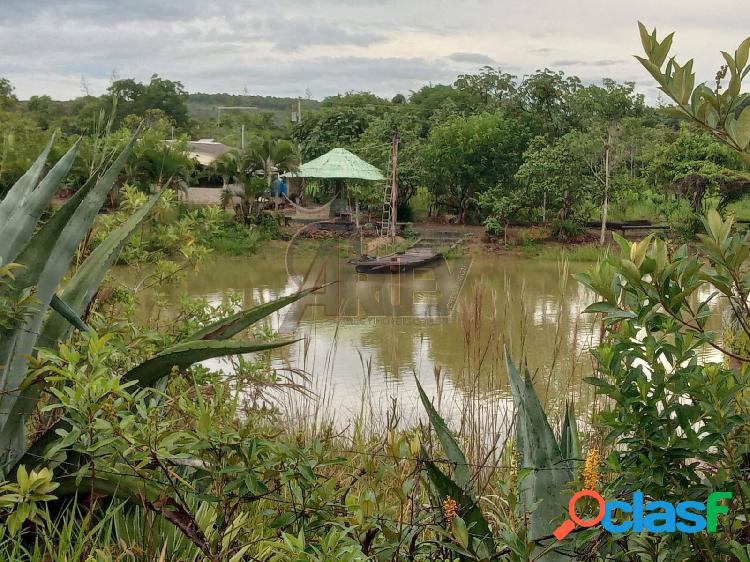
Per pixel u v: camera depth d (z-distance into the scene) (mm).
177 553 2869
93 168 3557
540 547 2553
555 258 29547
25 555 2840
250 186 35844
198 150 46719
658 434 2275
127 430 2562
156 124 33750
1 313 2916
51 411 3432
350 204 41812
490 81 63906
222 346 3021
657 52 1985
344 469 3666
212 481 2977
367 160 43094
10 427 3090
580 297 18422
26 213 3252
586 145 36562
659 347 2279
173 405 3156
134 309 4762
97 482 2932
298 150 45094
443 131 40469
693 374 2236
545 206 34594
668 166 32469
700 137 32094
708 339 2184
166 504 2625
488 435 5145
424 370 10086
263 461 2662
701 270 2105
